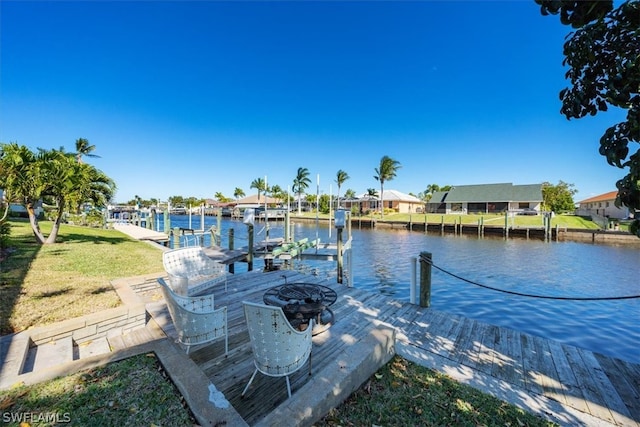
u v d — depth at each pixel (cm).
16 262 679
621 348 548
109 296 491
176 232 1431
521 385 300
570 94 169
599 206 3794
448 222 3181
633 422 250
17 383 236
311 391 234
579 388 296
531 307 778
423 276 513
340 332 403
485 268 1331
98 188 1006
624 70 129
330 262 1459
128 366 266
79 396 225
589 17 132
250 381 265
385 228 3550
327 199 4997
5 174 735
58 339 374
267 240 1370
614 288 1017
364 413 242
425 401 263
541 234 2528
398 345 378
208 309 365
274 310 241
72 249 894
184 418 207
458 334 415
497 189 3934
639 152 128
